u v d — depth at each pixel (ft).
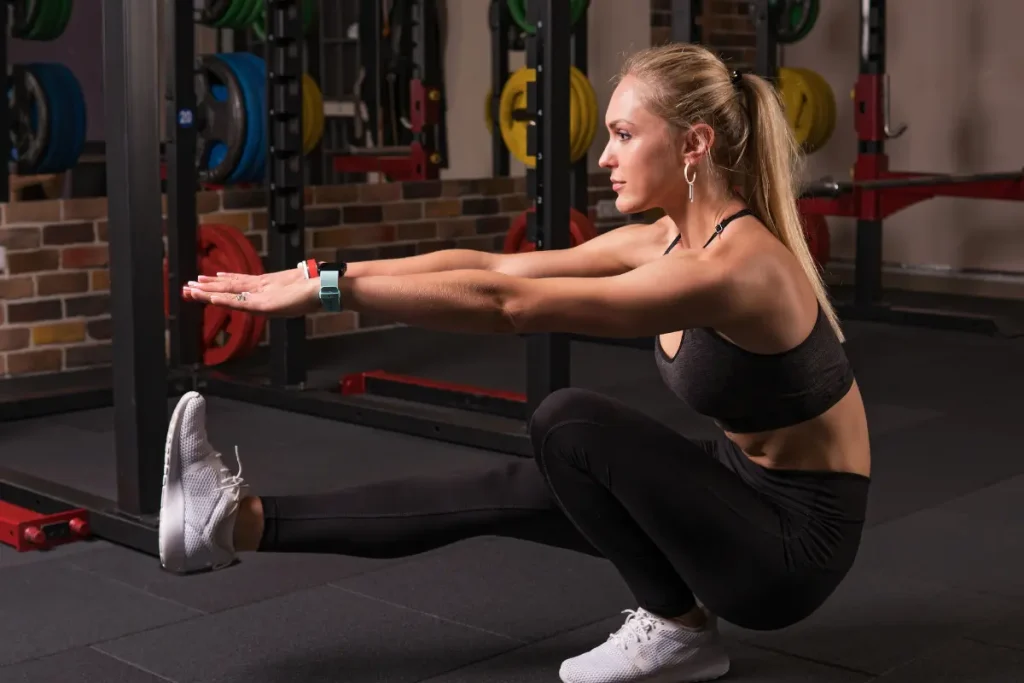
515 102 16.44
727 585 5.35
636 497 5.28
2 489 9.37
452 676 6.36
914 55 19.97
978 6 19.24
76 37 20.85
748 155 5.20
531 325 4.78
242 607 7.36
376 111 18.93
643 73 5.13
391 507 5.63
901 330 16.60
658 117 5.08
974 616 7.14
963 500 9.43
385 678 6.34
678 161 5.14
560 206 10.33
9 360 13.65
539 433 5.41
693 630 5.97
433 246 16.87
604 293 4.76
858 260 17.30
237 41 20.53
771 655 6.56
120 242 8.23
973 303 18.76
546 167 10.24
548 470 5.45
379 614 7.25
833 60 20.99
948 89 19.69
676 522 5.26
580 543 5.87
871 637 6.82
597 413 5.32
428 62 18.26
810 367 5.09
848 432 5.38
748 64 20.98
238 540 5.60
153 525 8.28
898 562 8.07
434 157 17.49
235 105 14.88
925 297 19.31
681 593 5.88
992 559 8.13
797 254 5.23
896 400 12.75
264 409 12.70
